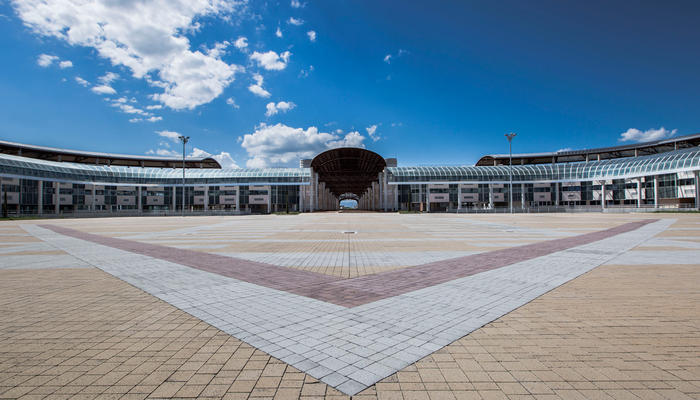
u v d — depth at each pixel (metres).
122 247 14.61
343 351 4.08
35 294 6.82
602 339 4.37
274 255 11.99
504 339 4.40
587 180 76.69
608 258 10.83
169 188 83.31
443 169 83.56
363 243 15.66
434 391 3.19
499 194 81.56
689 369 3.54
